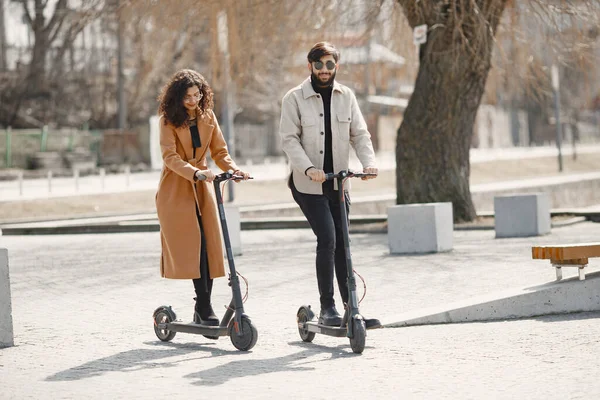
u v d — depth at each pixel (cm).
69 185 4012
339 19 2238
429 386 616
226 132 3519
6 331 823
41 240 2170
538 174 5781
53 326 928
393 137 7269
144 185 3997
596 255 902
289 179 802
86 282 1295
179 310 1011
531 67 2312
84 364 730
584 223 2067
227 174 771
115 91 5922
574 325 823
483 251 1497
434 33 2041
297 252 1622
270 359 729
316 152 796
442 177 2069
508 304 888
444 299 997
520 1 2103
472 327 843
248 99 5488
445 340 782
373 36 2414
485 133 8488
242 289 1157
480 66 2031
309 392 608
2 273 822
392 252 1546
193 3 2209
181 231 798
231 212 1589
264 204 3362
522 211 1766
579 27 2142
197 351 775
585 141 10012
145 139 5269
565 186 3822
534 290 900
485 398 579
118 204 3419
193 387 632
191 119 809
